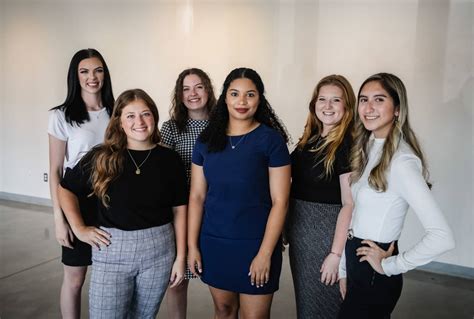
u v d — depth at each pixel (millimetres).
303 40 4238
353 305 1618
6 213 5527
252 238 1845
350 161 1767
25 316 2854
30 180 6105
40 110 5910
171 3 4879
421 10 3727
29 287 3314
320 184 1924
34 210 5699
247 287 1868
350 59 4055
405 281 3680
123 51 5262
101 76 2334
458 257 3822
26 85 5965
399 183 1500
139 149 1930
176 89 2404
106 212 1863
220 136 1850
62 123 2293
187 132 2385
